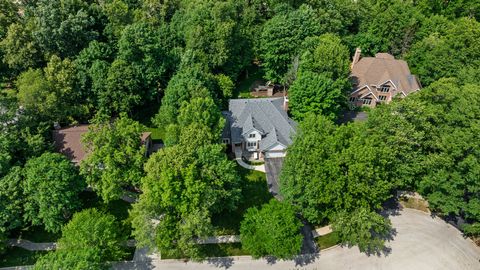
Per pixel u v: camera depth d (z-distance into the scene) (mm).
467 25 64688
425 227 44938
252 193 47719
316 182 37031
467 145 39250
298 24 63812
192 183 35250
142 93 57281
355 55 67438
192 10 65188
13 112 43000
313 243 42094
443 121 44031
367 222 36875
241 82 71188
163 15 72750
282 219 37688
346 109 65625
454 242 43375
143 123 59844
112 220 38594
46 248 40094
